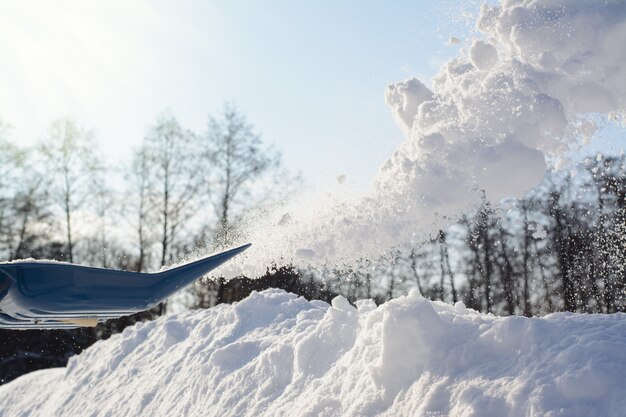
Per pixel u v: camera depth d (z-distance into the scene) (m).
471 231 14.90
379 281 16.80
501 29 3.28
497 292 17.33
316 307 5.81
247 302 5.93
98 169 17.52
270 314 5.74
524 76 3.17
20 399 7.86
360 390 3.15
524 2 3.30
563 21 3.10
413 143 3.48
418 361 2.93
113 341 7.66
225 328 5.75
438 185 3.31
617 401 2.17
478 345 2.80
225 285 15.08
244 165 15.84
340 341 3.99
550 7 3.16
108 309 1.92
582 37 3.08
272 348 4.48
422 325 2.95
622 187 6.97
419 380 2.83
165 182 16.73
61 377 7.72
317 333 4.11
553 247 15.69
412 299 3.06
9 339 17.30
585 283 15.18
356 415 2.94
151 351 6.58
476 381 2.60
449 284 17.67
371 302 4.66
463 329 2.95
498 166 3.15
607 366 2.29
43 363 17.36
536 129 3.17
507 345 2.72
